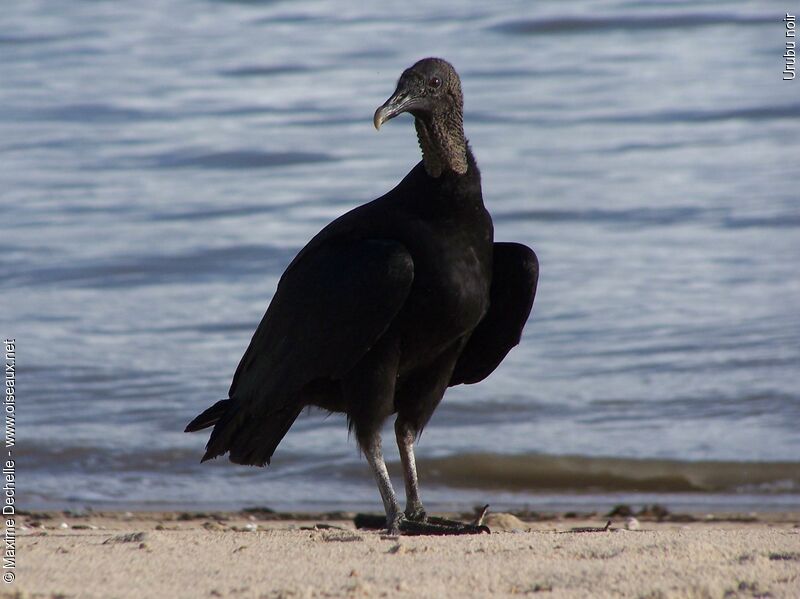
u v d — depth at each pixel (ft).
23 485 35.73
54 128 80.53
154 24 106.73
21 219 63.16
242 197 66.13
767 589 16.78
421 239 22.71
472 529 22.70
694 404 41.81
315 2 112.16
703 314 49.47
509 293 24.52
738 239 58.23
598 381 44.11
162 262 56.80
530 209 63.26
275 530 25.68
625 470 36.99
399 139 77.61
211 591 17.06
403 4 110.22
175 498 35.09
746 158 70.79
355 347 22.71
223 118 81.76
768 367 44.32
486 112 81.51
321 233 24.32
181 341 48.01
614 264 55.88
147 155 74.33
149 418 41.01
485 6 106.22
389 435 40.16
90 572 18.48
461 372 26.23
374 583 17.35
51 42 101.50
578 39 97.55
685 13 99.04
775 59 89.66
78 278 55.31
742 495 35.24
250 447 24.48
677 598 16.40
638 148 73.87
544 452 38.37
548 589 16.88
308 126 79.87
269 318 24.25
